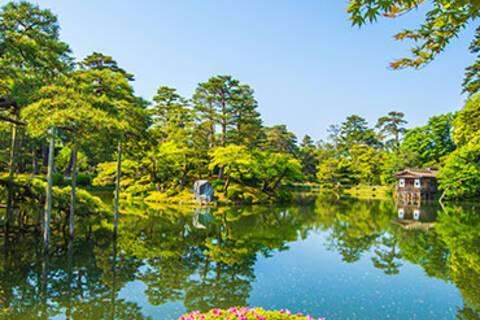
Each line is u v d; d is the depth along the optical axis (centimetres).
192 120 3775
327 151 6788
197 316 454
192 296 879
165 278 1018
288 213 2670
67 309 782
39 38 1098
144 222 2025
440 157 4656
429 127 5022
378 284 988
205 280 1008
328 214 2641
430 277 1054
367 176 5556
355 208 3117
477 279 1038
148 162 3353
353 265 1190
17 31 1063
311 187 5969
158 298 860
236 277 1040
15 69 1131
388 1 283
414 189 3928
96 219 2005
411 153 4884
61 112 1007
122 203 2925
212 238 1628
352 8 297
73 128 1140
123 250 1331
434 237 1728
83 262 1154
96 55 1906
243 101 3766
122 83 1393
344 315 773
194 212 2559
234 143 3781
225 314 456
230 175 3388
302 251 1396
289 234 1781
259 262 1217
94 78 1366
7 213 1406
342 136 7344
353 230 1928
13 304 802
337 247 1477
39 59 1127
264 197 3484
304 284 983
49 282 956
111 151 1478
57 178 2809
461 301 859
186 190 3384
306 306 823
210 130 3972
